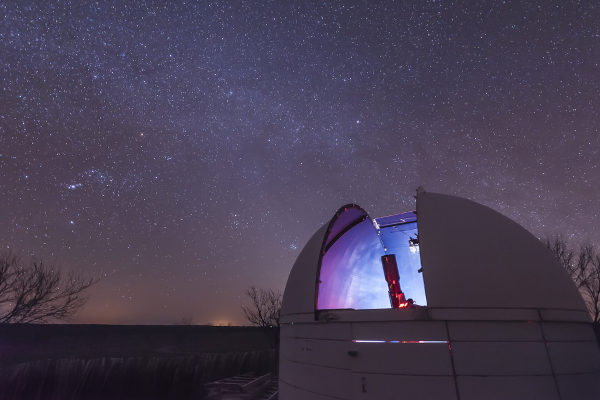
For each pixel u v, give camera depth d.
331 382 5.92
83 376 14.51
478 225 6.33
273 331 27.45
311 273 7.25
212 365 18.11
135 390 15.21
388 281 10.29
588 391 5.21
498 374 4.90
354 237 9.32
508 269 5.62
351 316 5.91
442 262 5.69
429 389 4.98
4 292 17.11
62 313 18.92
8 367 13.93
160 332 23.02
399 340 5.39
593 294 19.69
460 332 5.14
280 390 7.53
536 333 5.19
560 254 21.45
